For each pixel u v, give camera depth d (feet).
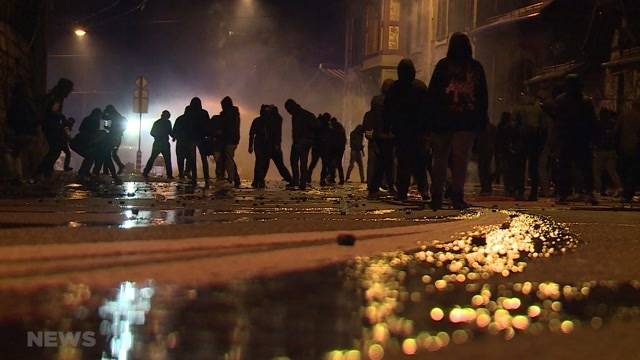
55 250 23.52
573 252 29.45
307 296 18.25
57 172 136.15
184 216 43.60
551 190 108.58
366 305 17.20
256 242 27.45
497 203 72.28
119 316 15.52
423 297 18.53
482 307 17.34
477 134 55.72
